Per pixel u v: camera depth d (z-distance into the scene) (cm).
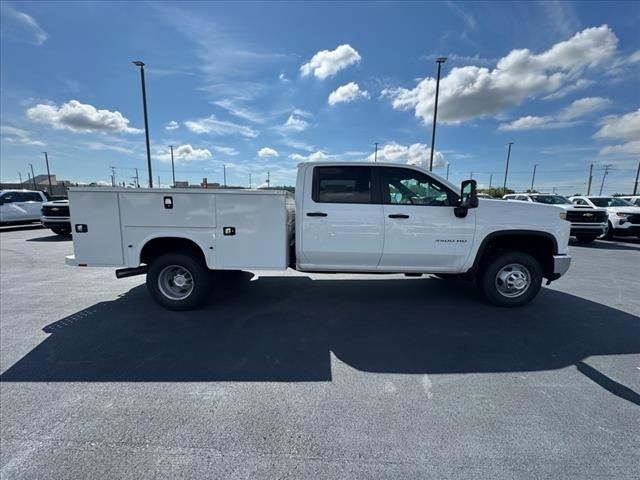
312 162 443
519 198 1491
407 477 186
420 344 357
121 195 420
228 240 427
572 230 1127
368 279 631
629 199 1652
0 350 340
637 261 836
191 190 419
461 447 208
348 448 207
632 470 191
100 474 186
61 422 229
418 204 440
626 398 260
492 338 371
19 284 598
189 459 197
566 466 193
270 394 264
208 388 273
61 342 359
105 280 627
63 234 1322
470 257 447
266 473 188
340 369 305
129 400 255
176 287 461
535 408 247
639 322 418
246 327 402
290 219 483
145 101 1552
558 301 500
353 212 435
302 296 524
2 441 211
